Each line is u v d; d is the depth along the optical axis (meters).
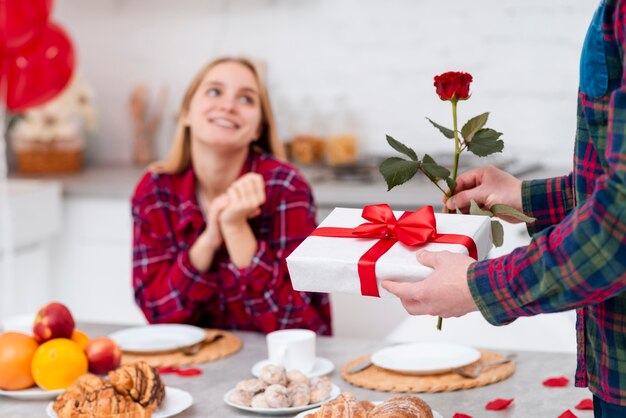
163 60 3.69
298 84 3.54
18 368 1.43
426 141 3.43
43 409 1.39
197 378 1.53
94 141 3.81
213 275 2.01
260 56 3.56
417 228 1.14
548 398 1.36
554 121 3.28
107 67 3.74
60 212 3.26
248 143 2.16
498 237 1.25
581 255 0.93
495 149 1.18
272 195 2.11
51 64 2.94
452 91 1.16
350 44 3.46
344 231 1.23
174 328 1.82
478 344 2.18
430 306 1.05
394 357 1.56
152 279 2.08
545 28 3.26
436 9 3.36
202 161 2.12
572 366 1.53
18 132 3.49
